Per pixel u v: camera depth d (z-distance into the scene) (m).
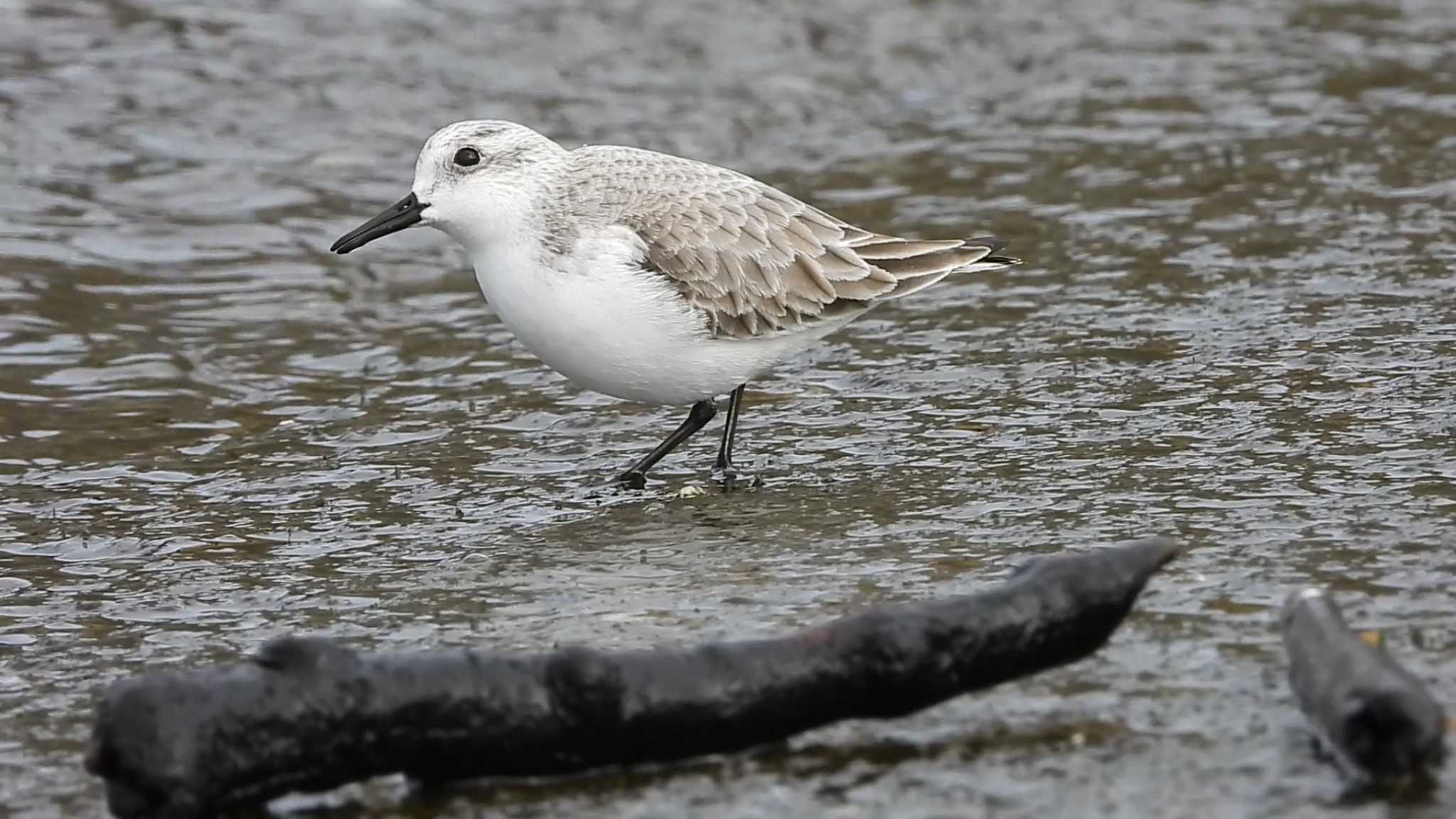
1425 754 7.03
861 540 10.53
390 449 13.01
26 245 16.67
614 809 7.39
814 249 12.26
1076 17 23.14
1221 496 10.83
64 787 7.90
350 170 18.59
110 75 19.84
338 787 7.55
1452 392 12.59
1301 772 7.30
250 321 15.69
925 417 12.91
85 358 14.77
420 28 21.53
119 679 9.14
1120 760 7.49
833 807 7.27
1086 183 18.33
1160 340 14.26
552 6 22.22
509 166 11.89
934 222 17.45
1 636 9.77
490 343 15.37
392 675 7.52
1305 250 16.14
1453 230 16.39
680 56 21.38
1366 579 9.30
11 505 11.93
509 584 10.20
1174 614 8.91
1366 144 18.94
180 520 11.62
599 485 12.07
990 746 7.67
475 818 7.38
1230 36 22.64
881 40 22.09
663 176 12.16
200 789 7.23
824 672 7.73
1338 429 11.97
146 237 17.06
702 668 7.64
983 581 9.72
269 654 7.49
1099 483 11.26
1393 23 22.88
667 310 11.74
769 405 13.44
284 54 20.67
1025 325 14.84
